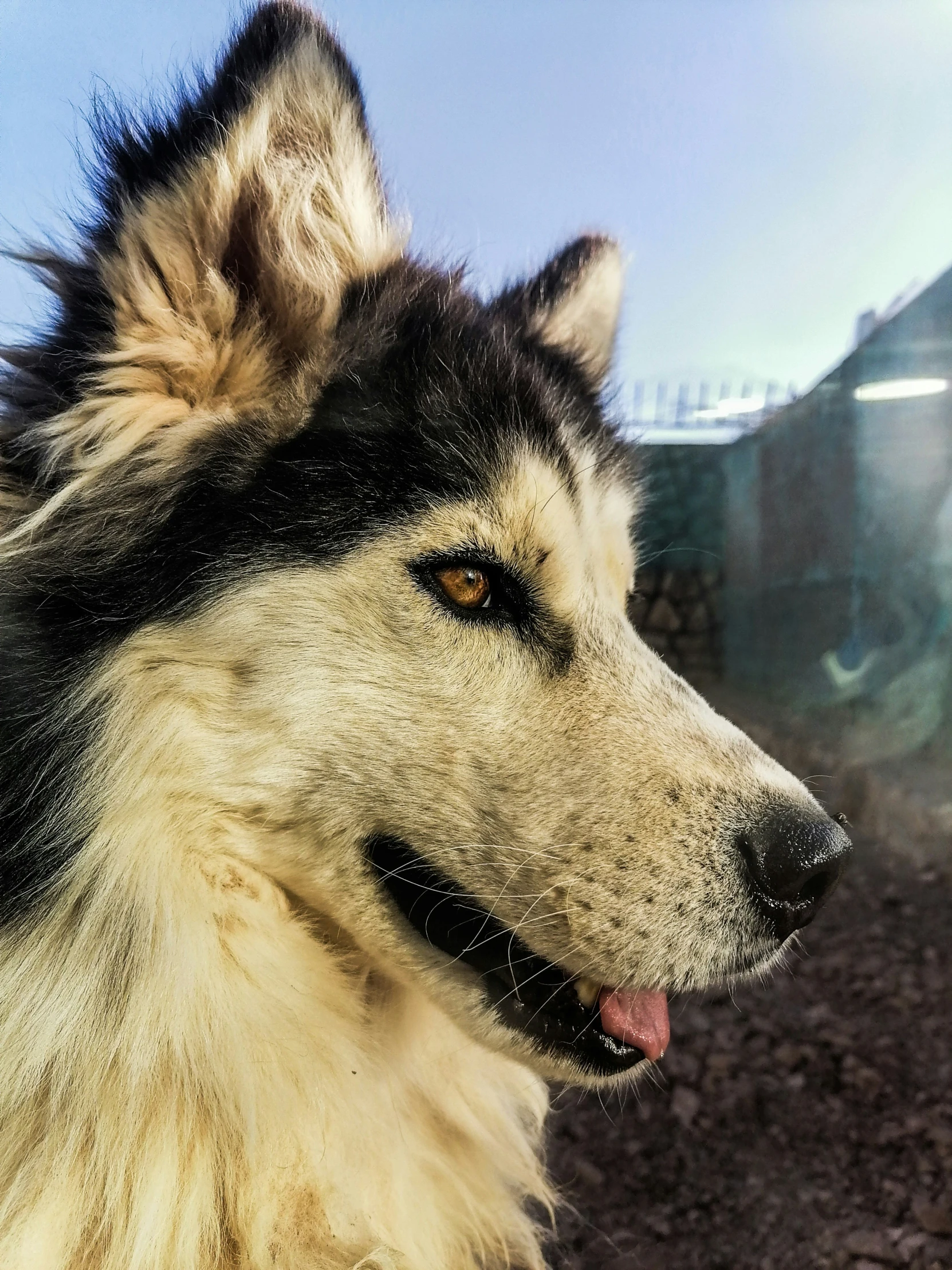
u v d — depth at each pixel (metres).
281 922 0.29
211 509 0.27
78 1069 0.25
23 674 0.26
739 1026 0.52
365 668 0.27
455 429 0.28
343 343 0.28
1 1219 0.25
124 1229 0.25
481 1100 0.35
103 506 0.27
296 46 0.27
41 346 0.28
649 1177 0.41
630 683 0.29
